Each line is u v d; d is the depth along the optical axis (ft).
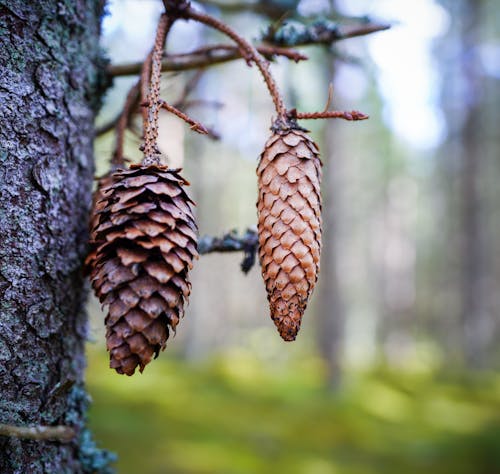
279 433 22.75
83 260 3.50
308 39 4.12
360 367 43.27
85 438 3.70
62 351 3.31
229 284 59.21
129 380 29.12
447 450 21.83
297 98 5.94
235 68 34.88
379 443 22.56
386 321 58.18
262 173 3.01
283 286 2.83
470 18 35.01
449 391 33.76
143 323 2.61
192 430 21.80
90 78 3.67
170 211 2.74
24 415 3.04
